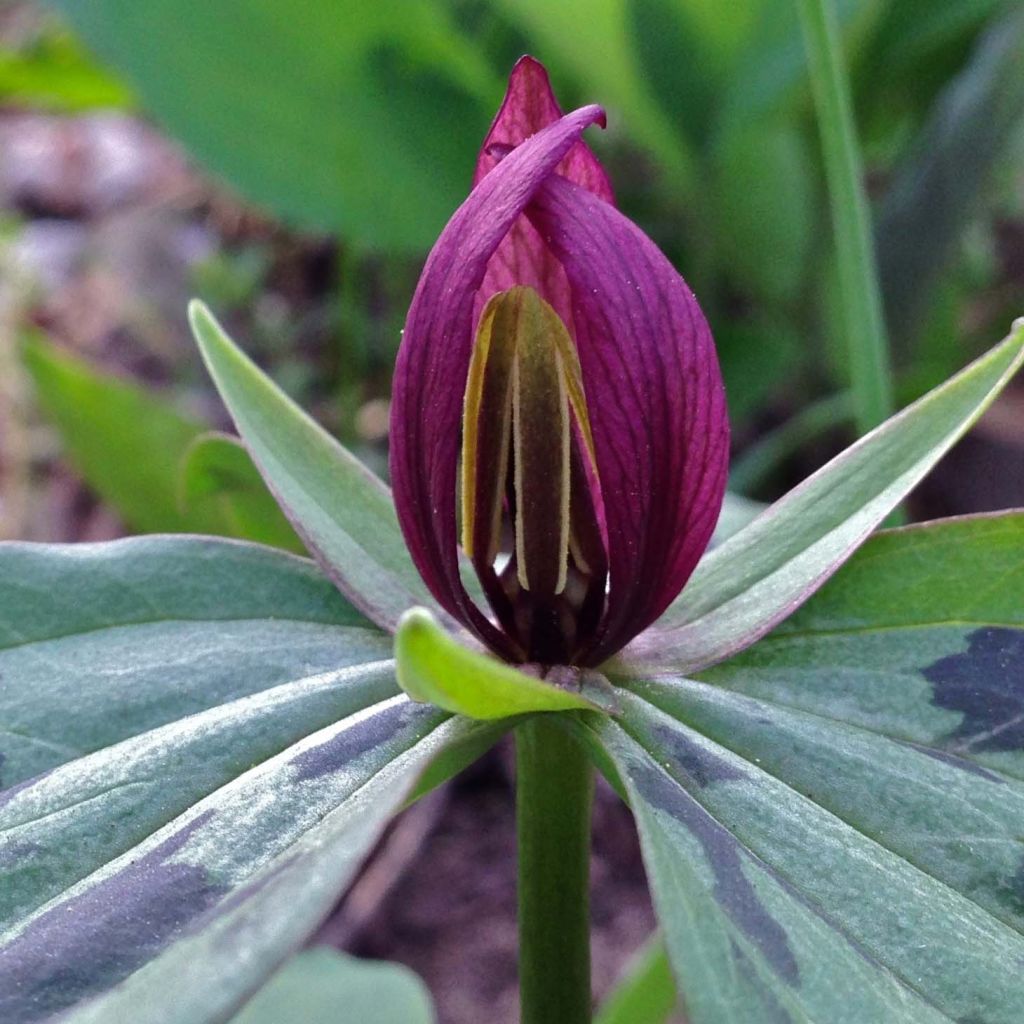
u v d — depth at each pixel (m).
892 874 0.09
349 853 0.08
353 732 0.10
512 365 0.10
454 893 0.17
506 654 0.10
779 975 0.09
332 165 0.20
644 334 0.10
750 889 0.09
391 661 0.11
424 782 0.10
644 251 0.10
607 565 0.10
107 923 0.09
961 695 0.10
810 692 0.10
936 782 0.10
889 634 0.11
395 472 0.10
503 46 0.20
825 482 0.11
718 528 0.12
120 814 0.10
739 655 0.11
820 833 0.10
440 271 0.10
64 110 0.30
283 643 0.11
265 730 0.10
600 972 0.16
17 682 0.10
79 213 0.33
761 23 0.19
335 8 0.19
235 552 0.11
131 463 0.18
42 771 0.10
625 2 0.18
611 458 0.10
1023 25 0.19
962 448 0.22
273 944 0.08
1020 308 0.24
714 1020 0.08
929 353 0.23
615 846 0.18
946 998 0.09
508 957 0.17
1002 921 0.09
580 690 0.10
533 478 0.10
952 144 0.20
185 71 0.20
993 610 0.11
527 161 0.09
